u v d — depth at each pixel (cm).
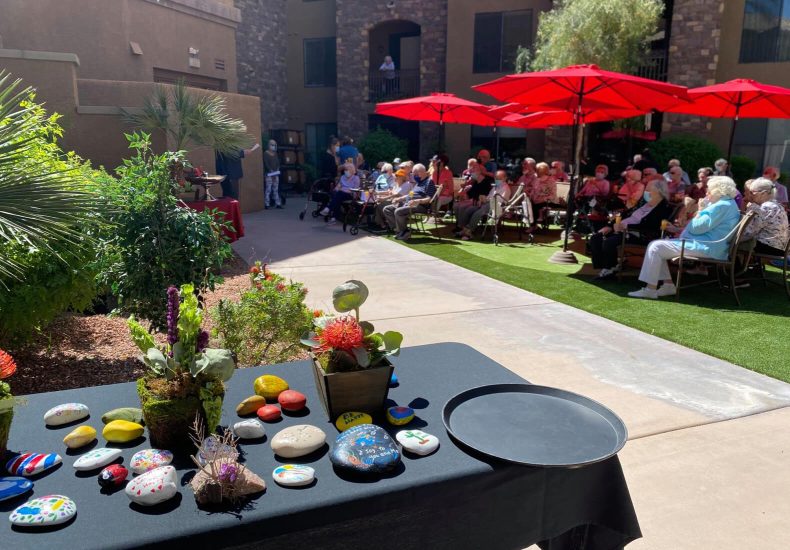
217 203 871
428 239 1049
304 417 186
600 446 169
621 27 1427
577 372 436
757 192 655
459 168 1964
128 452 164
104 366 411
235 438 170
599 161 1750
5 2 1120
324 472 154
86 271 388
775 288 703
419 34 2178
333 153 1507
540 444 169
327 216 1216
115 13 1244
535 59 1689
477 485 156
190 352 165
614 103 855
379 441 158
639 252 748
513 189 1133
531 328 539
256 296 388
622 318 569
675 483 292
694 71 1509
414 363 236
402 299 637
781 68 1449
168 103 1063
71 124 911
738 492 285
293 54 2284
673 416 365
